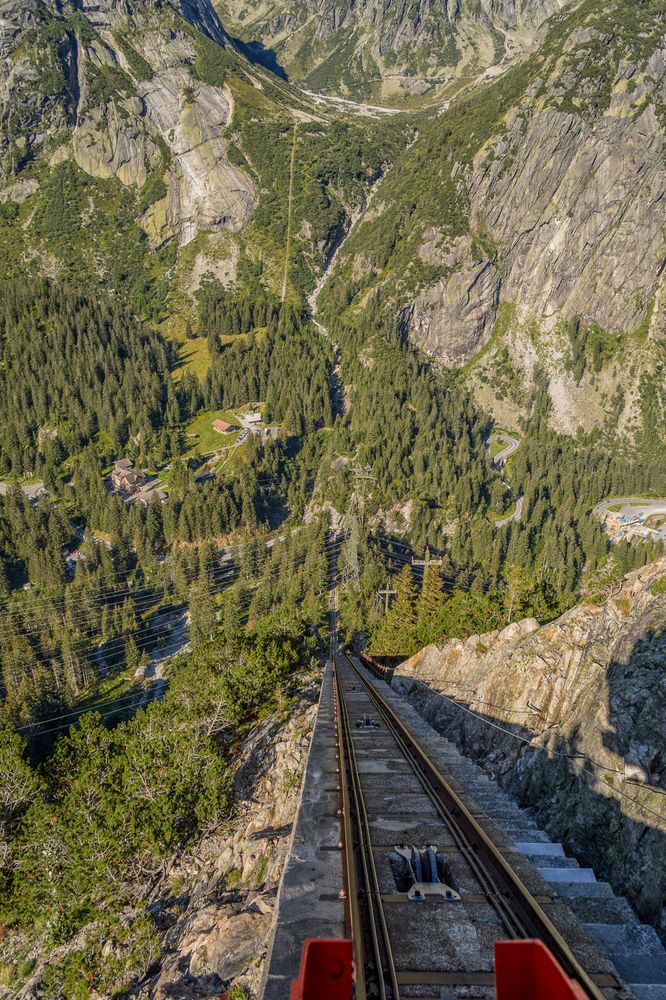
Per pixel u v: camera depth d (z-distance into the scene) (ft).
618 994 15.37
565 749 37.81
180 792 74.69
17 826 105.09
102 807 82.89
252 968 32.91
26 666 359.25
